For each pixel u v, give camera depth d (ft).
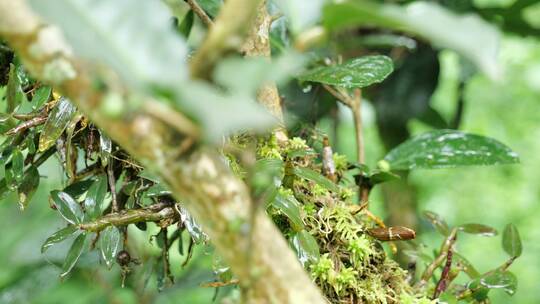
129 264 1.83
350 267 1.63
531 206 5.33
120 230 1.73
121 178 1.93
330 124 2.46
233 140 1.61
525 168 5.57
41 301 2.36
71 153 1.71
